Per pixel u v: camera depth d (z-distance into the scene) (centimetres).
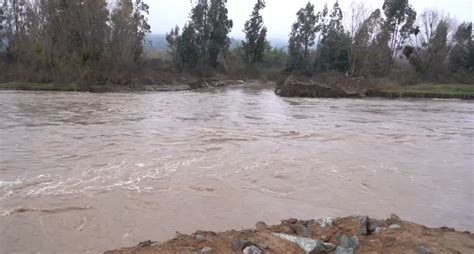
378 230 727
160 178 1242
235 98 4253
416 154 1722
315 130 2250
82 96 3900
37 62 4750
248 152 1633
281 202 1076
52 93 4109
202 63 7400
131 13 5538
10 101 3288
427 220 987
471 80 6284
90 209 982
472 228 941
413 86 5688
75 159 1451
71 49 5147
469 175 1399
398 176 1361
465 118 3039
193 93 4834
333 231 729
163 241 752
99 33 5069
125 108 3041
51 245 796
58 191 1105
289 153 1642
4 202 1017
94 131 2025
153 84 5134
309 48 8075
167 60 7462
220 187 1175
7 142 1725
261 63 8425
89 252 769
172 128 2175
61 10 4969
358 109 3500
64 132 1980
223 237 705
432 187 1252
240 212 995
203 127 2234
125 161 1433
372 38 6631
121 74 4884
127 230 872
